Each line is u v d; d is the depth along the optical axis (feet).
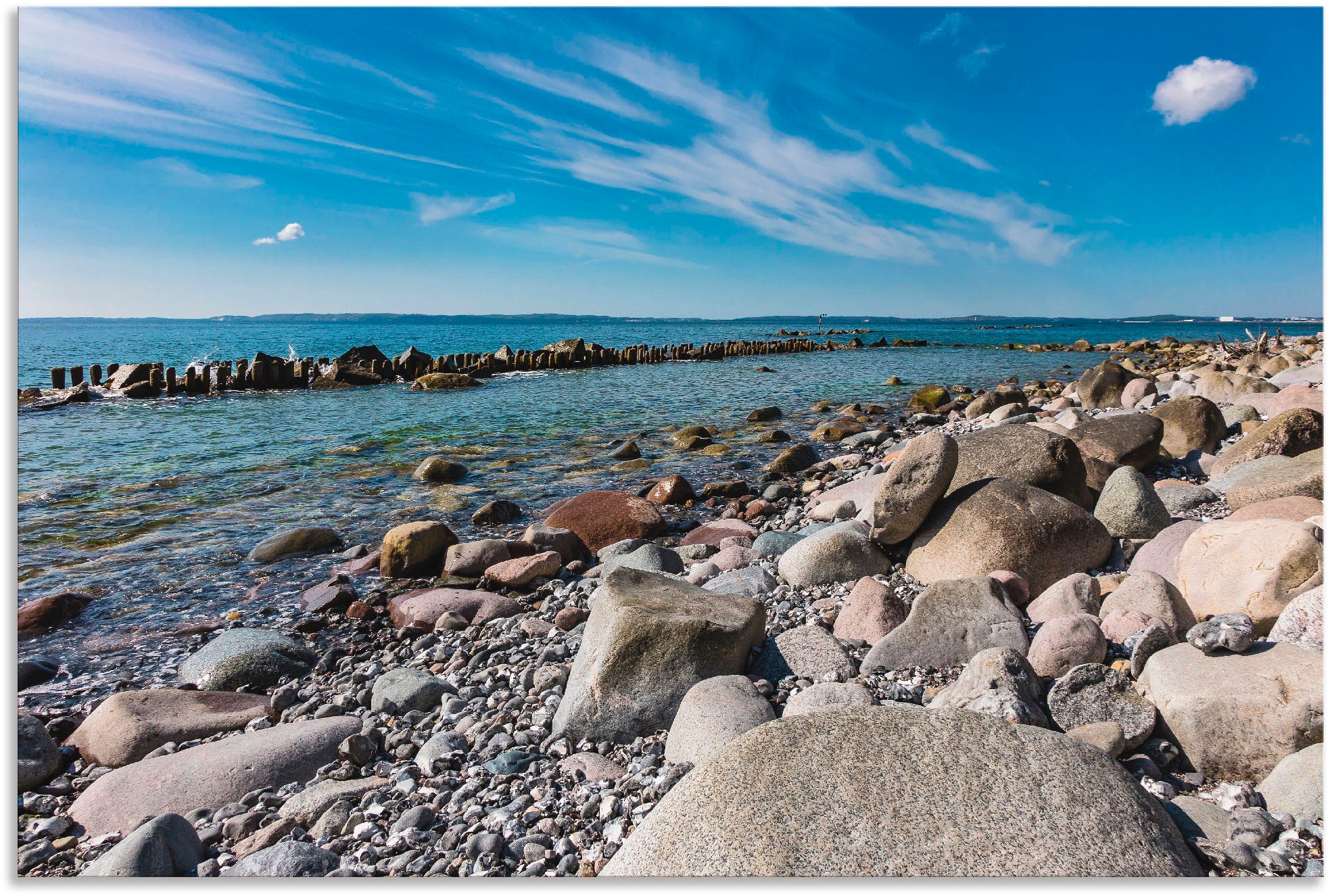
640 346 144.77
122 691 16.26
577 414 63.72
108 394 75.92
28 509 32.07
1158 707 11.42
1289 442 25.17
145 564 25.43
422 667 17.70
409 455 44.42
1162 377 72.23
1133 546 20.20
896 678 14.08
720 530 27.27
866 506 24.31
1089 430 29.99
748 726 11.75
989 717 9.61
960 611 15.03
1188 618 14.15
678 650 13.61
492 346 202.49
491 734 13.58
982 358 152.76
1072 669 12.17
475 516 30.63
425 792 11.81
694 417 62.23
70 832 11.46
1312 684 10.50
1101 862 7.84
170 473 39.24
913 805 8.38
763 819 8.33
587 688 13.39
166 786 12.10
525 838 10.29
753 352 167.84
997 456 23.09
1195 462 30.07
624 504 29.66
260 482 37.32
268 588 23.41
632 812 10.66
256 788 12.23
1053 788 8.52
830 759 8.96
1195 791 10.41
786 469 39.40
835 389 88.22
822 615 17.92
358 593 23.25
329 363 95.20
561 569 24.82
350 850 10.48
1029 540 18.44
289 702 16.05
